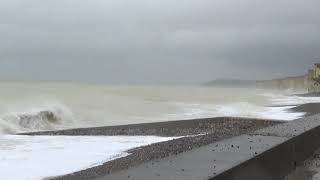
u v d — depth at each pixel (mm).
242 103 54125
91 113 33969
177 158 6066
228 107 44750
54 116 29047
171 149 12984
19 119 25500
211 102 55938
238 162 5684
